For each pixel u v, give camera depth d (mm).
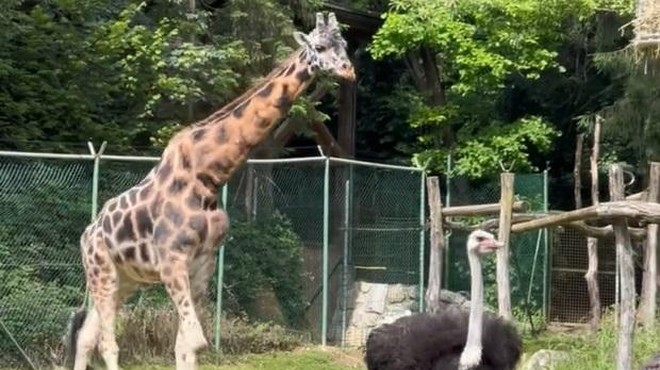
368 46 28906
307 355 20734
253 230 21625
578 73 29734
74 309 18672
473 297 12023
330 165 22250
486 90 27188
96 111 22094
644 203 14109
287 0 25938
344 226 22438
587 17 26141
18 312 18359
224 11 24469
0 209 18547
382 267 23016
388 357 12070
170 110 23594
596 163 23438
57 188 19031
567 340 22281
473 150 26969
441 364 11945
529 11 25844
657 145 26141
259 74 24141
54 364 18172
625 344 14234
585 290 25953
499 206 18172
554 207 30703
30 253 18688
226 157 13977
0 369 17906
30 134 20656
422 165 26297
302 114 24844
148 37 21891
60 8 22000
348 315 22469
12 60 20719
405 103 29781
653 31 17875
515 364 12570
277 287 21828
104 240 14148
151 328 19500
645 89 25812
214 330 20016
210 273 14148
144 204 13922
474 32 26750
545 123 27844
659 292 20406
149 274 13969
